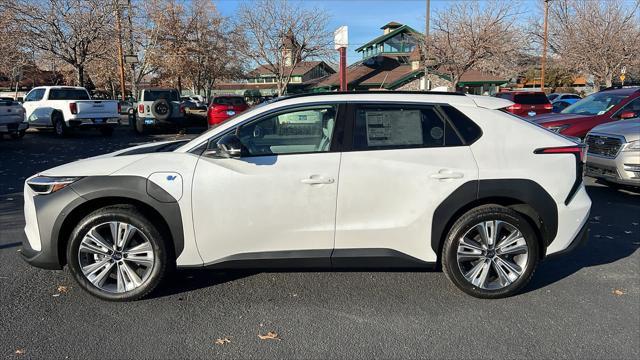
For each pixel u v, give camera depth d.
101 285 3.81
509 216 3.78
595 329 3.45
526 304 3.85
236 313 3.70
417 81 36.75
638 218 6.34
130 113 21.23
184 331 3.43
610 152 7.34
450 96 4.02
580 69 29.27
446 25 27.19
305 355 3.13
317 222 3.77
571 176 3.88
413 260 3.86
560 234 3.88
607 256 4.92
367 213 3.78
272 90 60.53
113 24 24.39
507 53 27.41
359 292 4.08
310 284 4.24
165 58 35.31
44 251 3.75
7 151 13.02
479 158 3.80
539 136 3.92
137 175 3.70
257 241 3.78
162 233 3.79
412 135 3.86
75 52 23.09
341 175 3.73
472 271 3.89
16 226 5.90
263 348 3.21
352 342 3.29
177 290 4.11
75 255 3.74
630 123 7.48
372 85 39.22
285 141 3.86
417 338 3.34
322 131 3.88
